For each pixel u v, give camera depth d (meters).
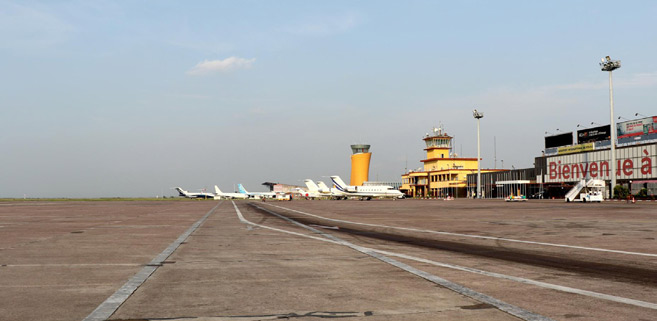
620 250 15.18
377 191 140.25
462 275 10.30
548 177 118.50
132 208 63.72
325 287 8.88
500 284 9.21
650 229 23.39
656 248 15.70
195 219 34.91
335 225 28.22
